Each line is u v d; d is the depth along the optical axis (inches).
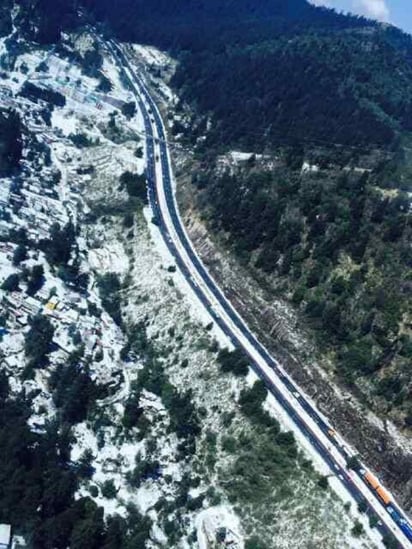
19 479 6195.9
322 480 6747.1
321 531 6328.7
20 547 5944.9
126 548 5989.2
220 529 6432.1
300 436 7313.0
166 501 6766.7
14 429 6604.3
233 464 7111.2
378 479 7091.5
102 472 7012.8
